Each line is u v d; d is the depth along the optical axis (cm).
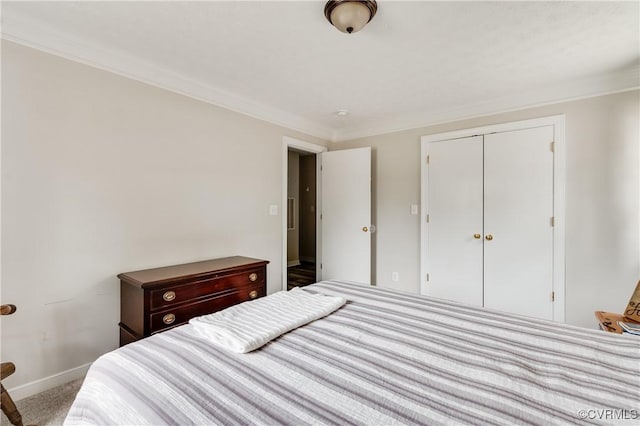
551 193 269
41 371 181
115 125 210
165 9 162
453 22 172
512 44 196
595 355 99
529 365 93
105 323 206
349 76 245
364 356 99
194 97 257
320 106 317
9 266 170
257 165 316
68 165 190
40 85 179
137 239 222
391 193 369
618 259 242
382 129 375
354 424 68
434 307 148
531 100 275
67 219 190
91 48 195
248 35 187
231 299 238
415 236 350
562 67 228
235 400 77
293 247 599
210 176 271
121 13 165
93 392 88
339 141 419
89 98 198
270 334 110
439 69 232
